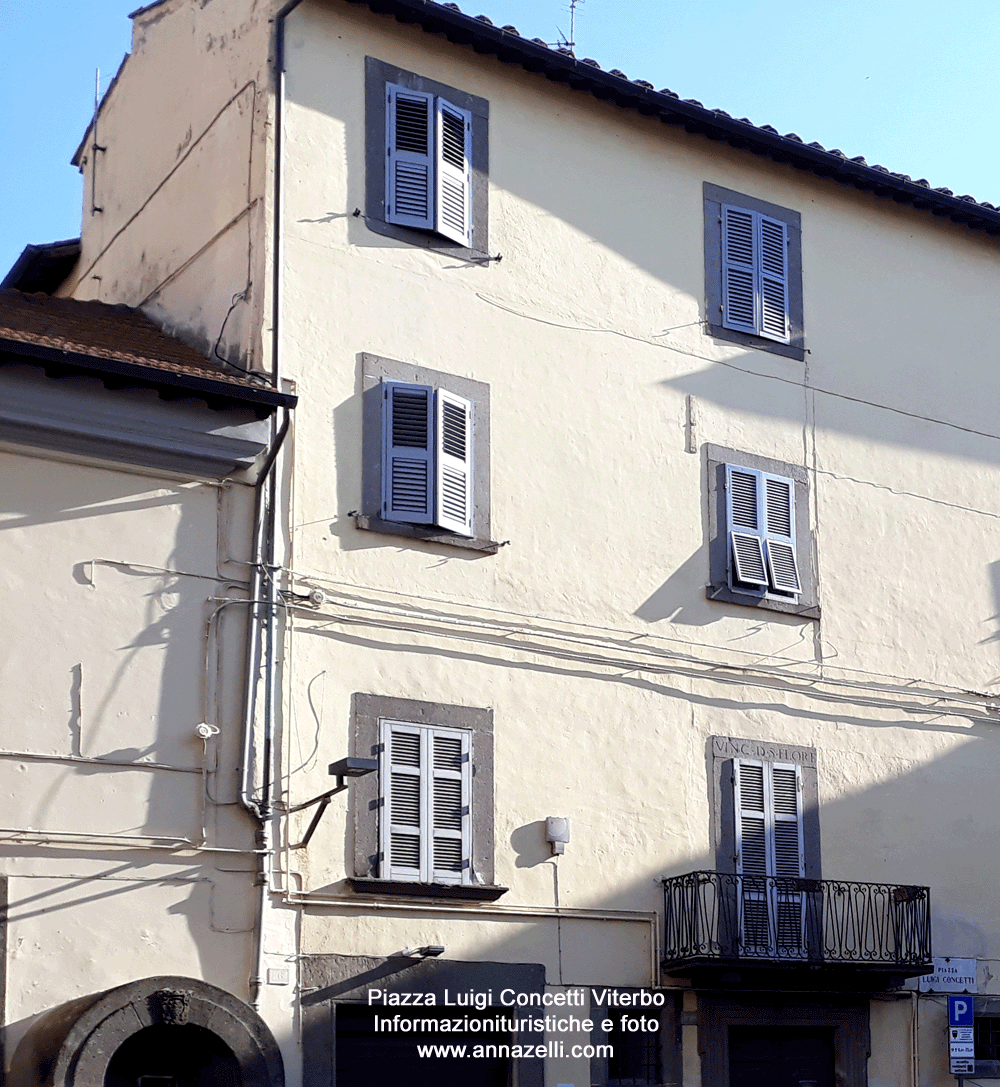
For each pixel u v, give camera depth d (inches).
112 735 534.9
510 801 612.4
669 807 652.7
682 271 716.7
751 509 709.9
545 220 679.7
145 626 548.7
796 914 663.1
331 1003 553.6
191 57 685.9
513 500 641.0
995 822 751.1
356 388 611.5
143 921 525.3
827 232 771.4
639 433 684.1
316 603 581.0
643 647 662.5
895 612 746.2
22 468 541.3
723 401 714.2
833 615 725.3
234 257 621.3
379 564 601.3
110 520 551.5
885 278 786.2
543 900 610.5
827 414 748.0
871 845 707.4
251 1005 535.5
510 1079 590.2
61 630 535.2
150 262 689.6
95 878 521.7
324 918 560.4
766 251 744.3
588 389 674.2
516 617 630.5
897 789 723.4
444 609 613.0
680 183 726.5
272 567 573.3
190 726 549.0
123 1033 475.8
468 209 657.0
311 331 606.2
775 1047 665.6
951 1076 701.9
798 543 721.6
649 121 722.8
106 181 757.3
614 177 705.6
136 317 673.0
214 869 541.3
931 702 746.2
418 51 660.1
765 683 695.7
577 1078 603.5
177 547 560.7
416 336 631.8
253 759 554.9
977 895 733.9
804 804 691.4
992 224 815.7
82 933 515.2
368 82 642.8
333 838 567.8
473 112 668.1
